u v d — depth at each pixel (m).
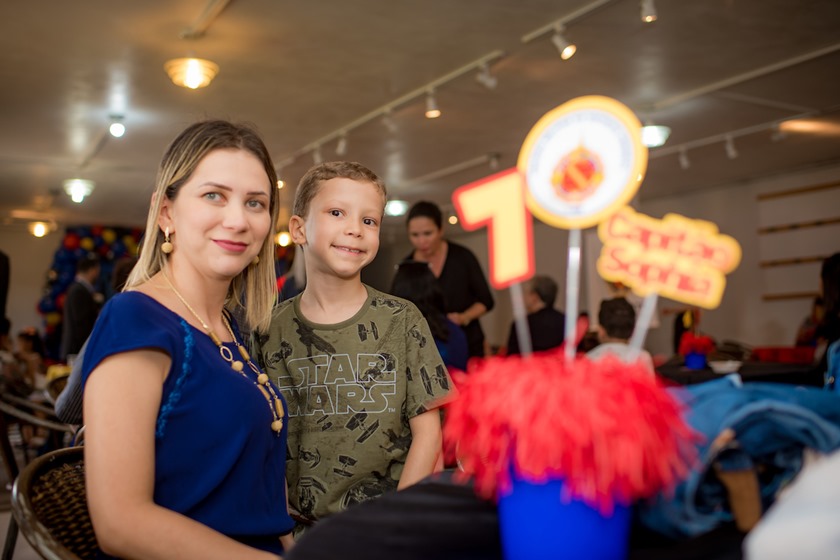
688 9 4.14
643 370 0.77
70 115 6.17
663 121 6.53
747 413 0.81
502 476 0.75
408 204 10.81
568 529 0.72
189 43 4.55
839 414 0.85
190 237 1.29
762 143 7.42
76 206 10.80
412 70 5.08
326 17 4.18
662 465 0.73
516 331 4.75
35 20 4.19
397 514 0.92
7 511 3.89
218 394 1.20
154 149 7.35
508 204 0.91
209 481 1.17
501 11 4.14
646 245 0.86
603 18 4.24
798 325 8.59
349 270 1.61
